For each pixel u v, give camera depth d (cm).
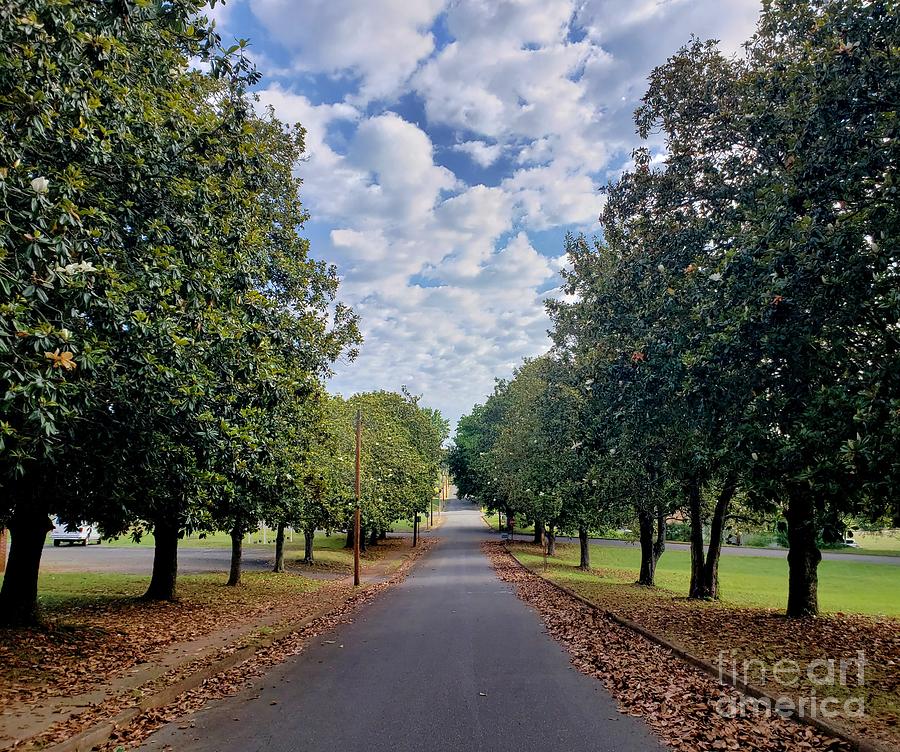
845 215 881
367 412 4300
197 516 1337
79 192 693
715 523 1892
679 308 1147
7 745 614
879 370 776
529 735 630
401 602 1934
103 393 791
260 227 1419
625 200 1461
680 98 1327
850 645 1055
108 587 1947
